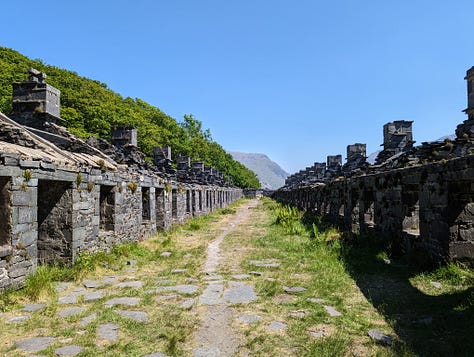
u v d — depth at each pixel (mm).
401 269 9609
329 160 30547
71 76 46375
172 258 12336
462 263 8648
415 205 11398
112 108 43688
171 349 5160
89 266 10109
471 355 4758
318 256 11516
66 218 10367
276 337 5621
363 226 14969
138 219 15859
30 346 5348
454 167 8336
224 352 5152
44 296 7750
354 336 5633
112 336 5711
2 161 7742
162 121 57906
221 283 8836
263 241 15312
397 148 15164
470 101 10586
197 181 32312
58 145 12711
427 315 6402
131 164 16844
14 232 8047
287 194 47031
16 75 35125
